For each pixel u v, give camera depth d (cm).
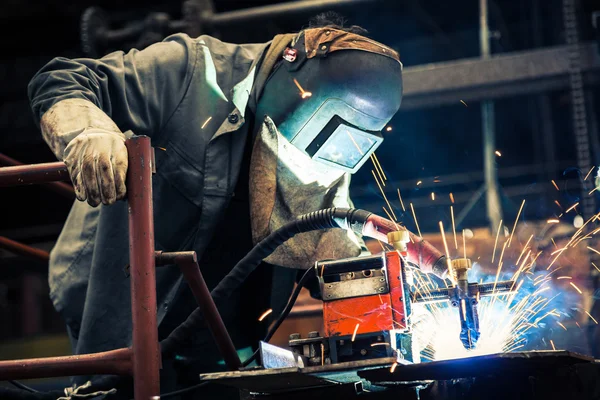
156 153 254
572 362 170
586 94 482
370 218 217
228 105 258
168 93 255
